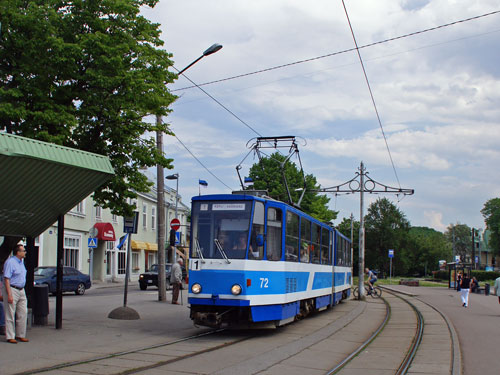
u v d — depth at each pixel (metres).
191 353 10.19
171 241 13.75
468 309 24.03
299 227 15.43
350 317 18.84
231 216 12.97
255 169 51.38
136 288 36.34
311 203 54.03
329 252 20.55
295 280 14.82
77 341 11.14
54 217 12.45
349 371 9.06
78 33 14.04
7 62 13.33
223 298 12.50
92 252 39.91
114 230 44.03
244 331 14.13
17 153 9.82
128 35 14.40
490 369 9.53
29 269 13.15
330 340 12.84
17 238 12.70
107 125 14.45
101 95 14.06
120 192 15.18
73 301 21.98
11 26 12.87
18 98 13.12
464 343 12.90
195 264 12.87
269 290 13.09
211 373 8.38
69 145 14.37
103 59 13.62
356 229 102.56
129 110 14.13
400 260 97.75
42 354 9.45
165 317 16.55
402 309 23.17
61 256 12.80
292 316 14.55
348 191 31.44
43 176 10.75
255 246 12.85
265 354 10.40
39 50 12.91
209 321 12.42
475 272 65.94
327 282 20.05
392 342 12.74
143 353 10.02
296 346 11.63
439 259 99.62
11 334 10.55
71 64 13.15
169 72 15.59
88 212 39.06
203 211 13.19
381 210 101.38
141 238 49.94
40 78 13.01
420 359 10.27
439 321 17.62
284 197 50.38
